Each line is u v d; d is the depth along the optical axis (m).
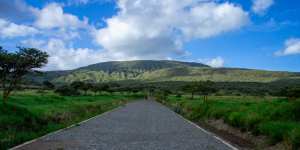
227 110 9.62
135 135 6.54
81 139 5.62
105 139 5.75
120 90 82.44
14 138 5.03
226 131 7.83
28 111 7.51
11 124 5.92
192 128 8.20
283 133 5.11
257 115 7.06
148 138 6.09
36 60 7.82
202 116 11.61
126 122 9.59
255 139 5.96
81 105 13.15
